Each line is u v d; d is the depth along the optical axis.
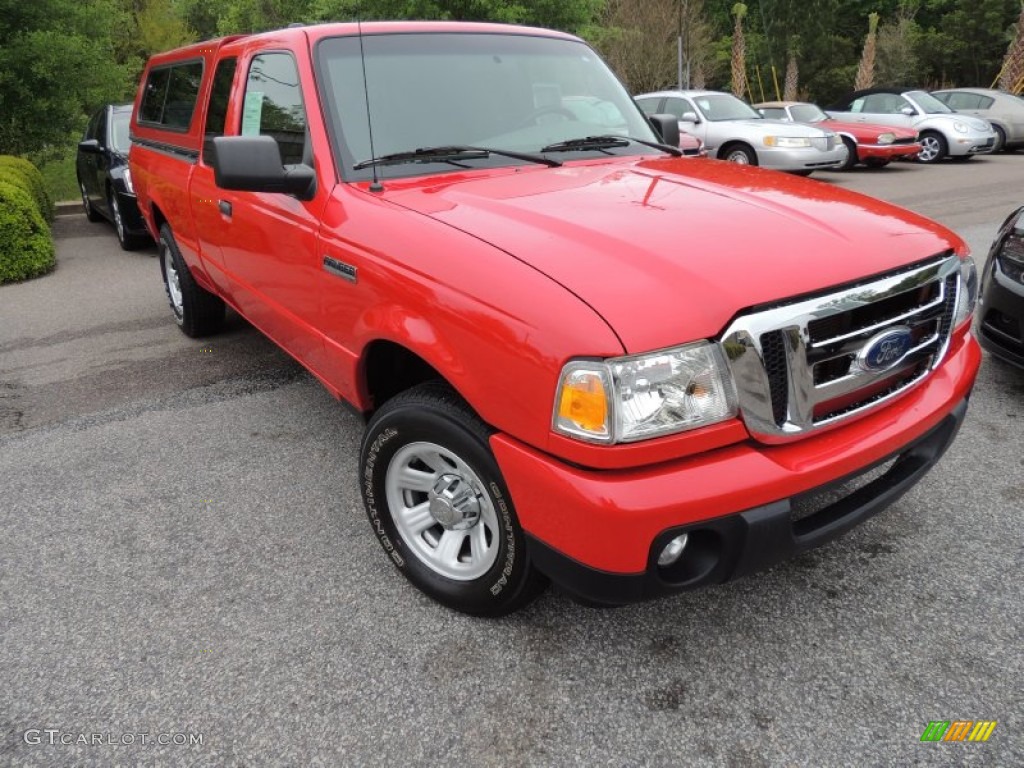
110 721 2.24
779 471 2.02
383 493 2.72
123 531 3.19
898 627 2.50
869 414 2.31
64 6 11.27
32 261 7.53
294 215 3.07
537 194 2.67
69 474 3.69
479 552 2.50
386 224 2.57
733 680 2.32
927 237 2.48
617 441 1.90
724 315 1.96
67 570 2.94
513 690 2.31
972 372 2.62
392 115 3.09
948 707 2.19
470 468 2.35
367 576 2.86
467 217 2.48
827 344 2.11
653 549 1.96
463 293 2.20
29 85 11.34
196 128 4.36
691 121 13.38
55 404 4.54
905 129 14.96
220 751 2.13
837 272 2.15
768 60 41.44
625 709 2.23
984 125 16.30
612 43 26.33
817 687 2.28
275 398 4.51
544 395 1.98
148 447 3.94
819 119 15.82
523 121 3.33
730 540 2.01
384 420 2.56
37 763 2.10
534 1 14.75
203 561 2.98
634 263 2.10
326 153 2.96
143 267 7.95
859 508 2.30
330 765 2.08
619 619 2.58
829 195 2.75
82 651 2.51
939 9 40.75
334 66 3.12
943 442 2.52
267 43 3.52
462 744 2.13
